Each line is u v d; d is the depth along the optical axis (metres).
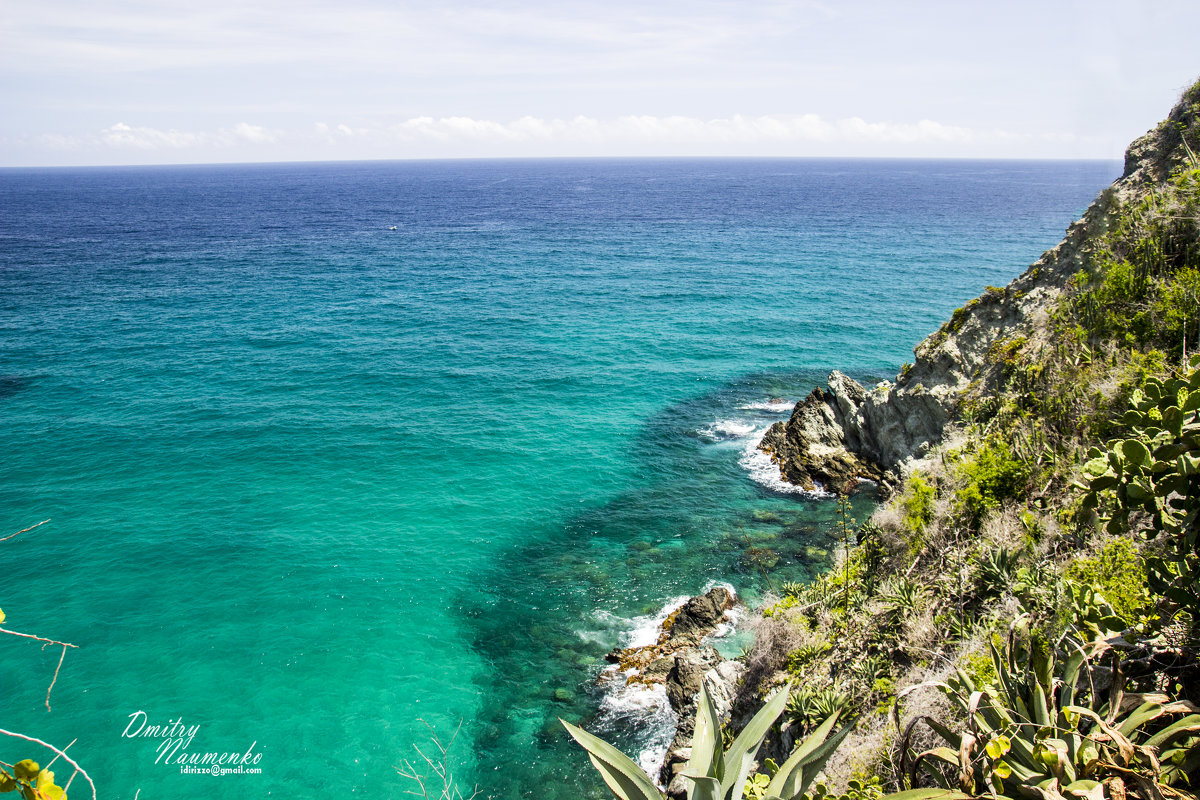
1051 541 10.14
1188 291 11.54
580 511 29.17
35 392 42.69
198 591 23.84
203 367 48.00
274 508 29.33
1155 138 15.95
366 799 16.52
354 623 22.44
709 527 27.72
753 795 6.08
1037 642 6.33
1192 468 4.95
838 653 11.90
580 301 68.62
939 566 11.95
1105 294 13.20
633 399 42.00
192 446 35.22
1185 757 4.16
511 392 43.22
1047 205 165.25
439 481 31.72
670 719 18.59
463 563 25.64
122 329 57.59
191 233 125.81
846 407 31.06
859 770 8.36
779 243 105.94
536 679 20.19
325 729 18.45
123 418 38.69
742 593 23.56
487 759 17.66
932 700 8.27
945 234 112.62
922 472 15.95
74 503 29.55
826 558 25.23
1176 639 5.40
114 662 20.59
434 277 82.44
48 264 89.38
